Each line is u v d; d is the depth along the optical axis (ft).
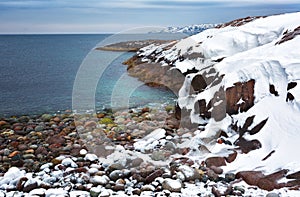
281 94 17.02
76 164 15.79
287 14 28.99
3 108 27.55
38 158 17.12
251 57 20.57
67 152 17.71
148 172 14.39
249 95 17.95
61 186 13.48
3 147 18.86
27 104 28.68
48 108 27.45
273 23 27.45
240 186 12.96
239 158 15.29
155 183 13.46
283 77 17.40
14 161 16.63
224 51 26.58
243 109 17.78
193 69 24.11
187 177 13.78
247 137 16.30
